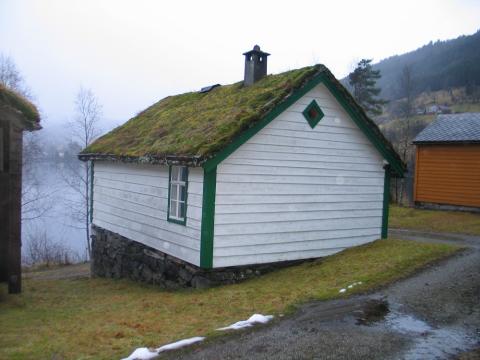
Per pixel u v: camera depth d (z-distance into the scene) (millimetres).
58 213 39406
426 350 5938
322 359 5684
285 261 11297
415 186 23641
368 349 5969
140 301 9719
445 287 8531
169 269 11680
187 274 10898
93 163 16391
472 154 21359
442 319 7035
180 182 11125
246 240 10602
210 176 9969
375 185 13008
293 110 11156
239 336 6418
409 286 8633
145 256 12938
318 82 11305
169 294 10281
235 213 10398
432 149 22938
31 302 9953
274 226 11047
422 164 23359
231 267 10438
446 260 10445
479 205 21078
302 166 11453
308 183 11602
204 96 15000
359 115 12172
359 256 11266
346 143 12266
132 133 15008
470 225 17938
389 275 9266
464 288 8461
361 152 12609
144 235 12914
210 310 8016
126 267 14117
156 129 13656
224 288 9867
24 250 28797
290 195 11281
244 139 10133
